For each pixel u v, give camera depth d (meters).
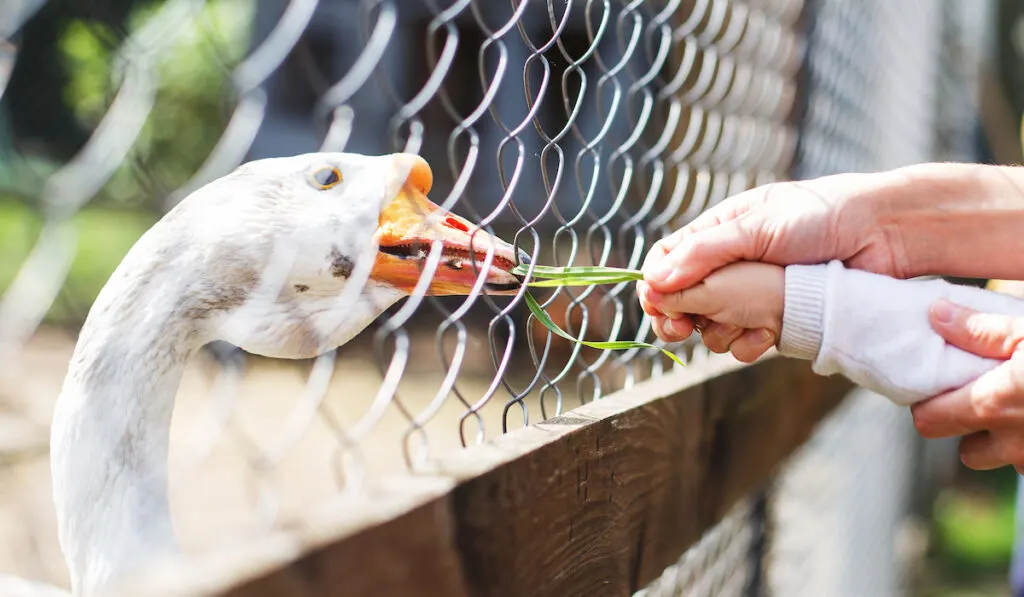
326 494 1.85
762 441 0.93
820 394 1.13
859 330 0.68
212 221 0.79
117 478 0.74
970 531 2.94
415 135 0.58
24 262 0.49
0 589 0.62
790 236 0.70
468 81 3.12
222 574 0.42
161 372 0.77
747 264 0.69
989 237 0.71
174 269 0.78
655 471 0.72
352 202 0.82
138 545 0.72
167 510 0.75
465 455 0.56
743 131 1.06
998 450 0.71
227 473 1.85
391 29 0.57
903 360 0.68
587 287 0.77
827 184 0.71
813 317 0.68
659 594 0.90
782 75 1.17
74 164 0.49
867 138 1.78
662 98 0.83
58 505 0.74
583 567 0.63
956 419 0.69
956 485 3.37
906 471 2.54
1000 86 3.54
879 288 0.69
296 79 3.32
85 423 0.74
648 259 0.71
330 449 2.25
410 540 0.49
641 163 0.81
